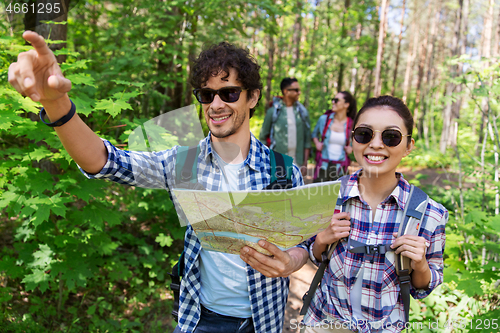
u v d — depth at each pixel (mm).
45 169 2789
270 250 1069
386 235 1285
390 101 1288
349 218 1331
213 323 1370
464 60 2809
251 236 1061
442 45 19328
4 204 2016
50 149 2471
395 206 1295
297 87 4703
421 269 1228
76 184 2271
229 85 1208
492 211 3146
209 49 1271
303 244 1425
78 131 951
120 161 1087
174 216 3766
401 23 13789
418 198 1273
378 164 1270
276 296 1387
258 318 1330
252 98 1313
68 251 2564
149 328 2773
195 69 1245
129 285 3217
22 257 2471
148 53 3951
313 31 9992
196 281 1367
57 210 2010
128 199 3814
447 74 3145
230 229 1048
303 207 969
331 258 1366
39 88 836
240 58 1221
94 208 2445
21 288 2871
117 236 3451
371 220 1323
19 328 2377
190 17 4871
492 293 2549
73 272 2475
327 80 9930
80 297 2947
